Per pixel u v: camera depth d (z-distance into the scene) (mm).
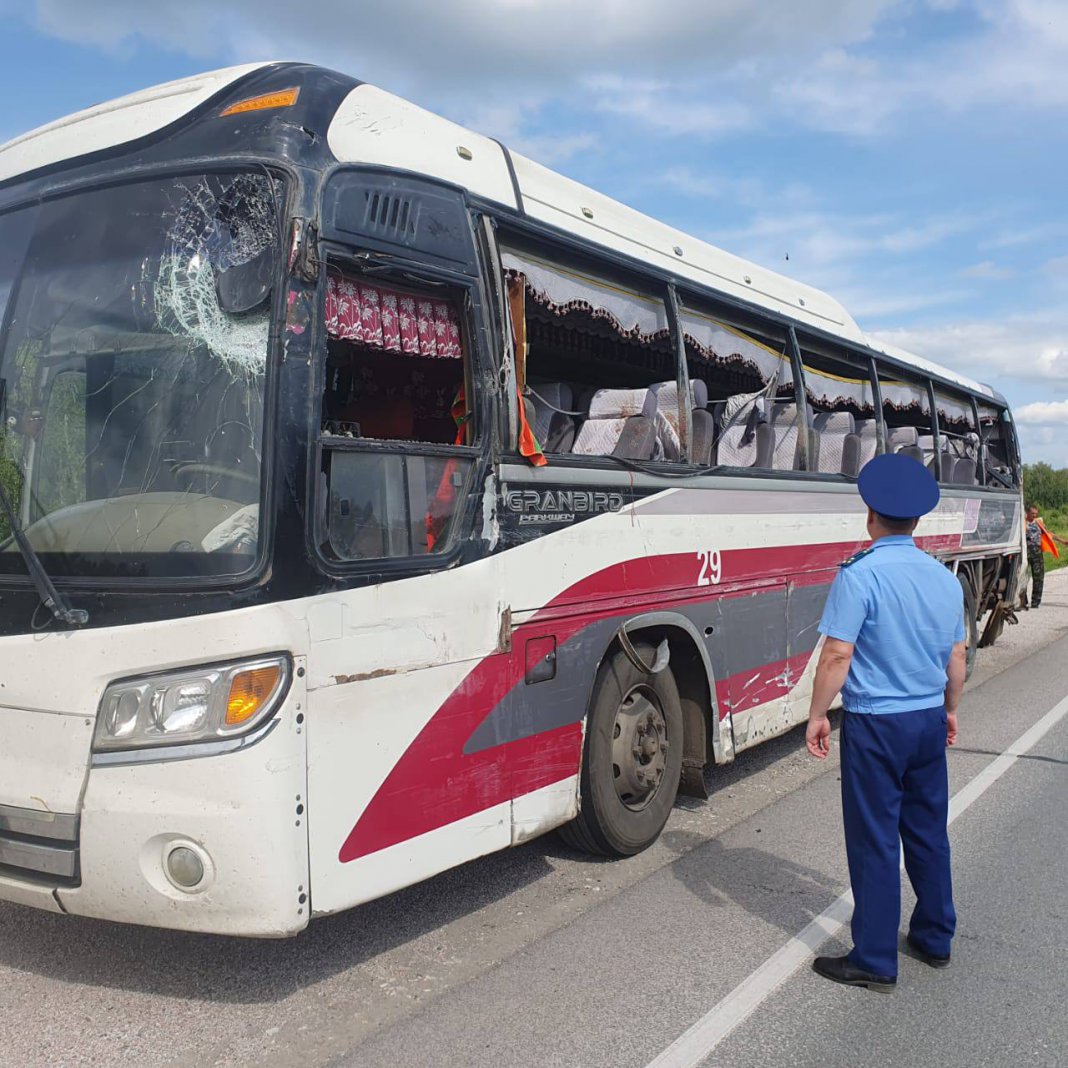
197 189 3410
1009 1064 3303
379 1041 3340
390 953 4004
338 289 3436
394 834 3502
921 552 3871
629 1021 3502
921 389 9781
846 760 3807
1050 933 4320
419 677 3607
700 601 5527
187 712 3045
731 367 6215
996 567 12070
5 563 3379
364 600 3373
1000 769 6887
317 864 3205
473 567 3871
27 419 3537
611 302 4977
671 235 5719
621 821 4949
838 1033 3465
